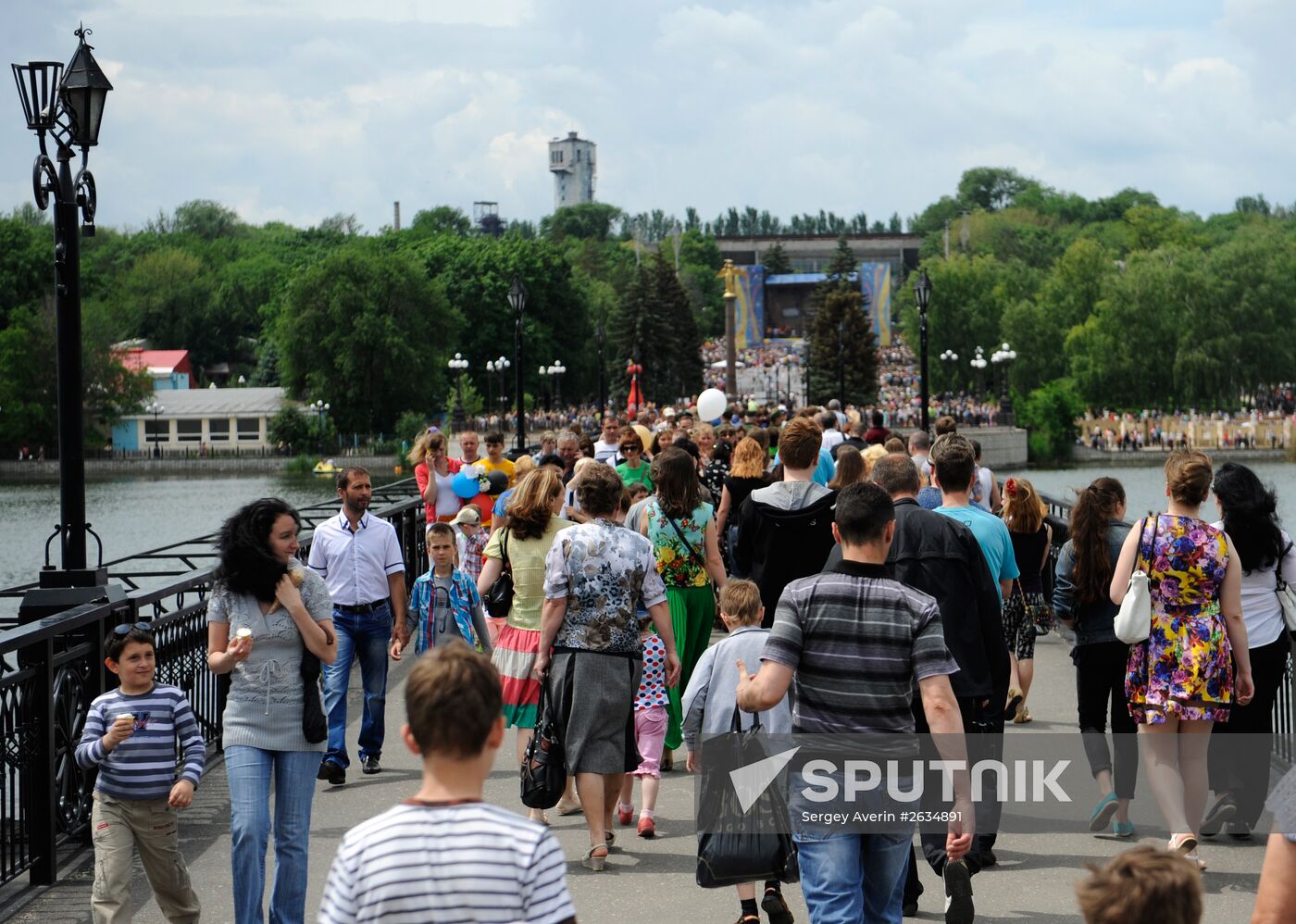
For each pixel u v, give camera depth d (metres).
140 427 114.44
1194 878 2.84
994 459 83.88
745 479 10.46
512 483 14.05
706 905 6.79
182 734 6.35
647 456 16.36
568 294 120.00
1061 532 15.34
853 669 5.14
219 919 6.73
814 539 8.07
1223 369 95.88
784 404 87.69
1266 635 7.66
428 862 3.24
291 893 6.26
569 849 7.79
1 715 7.04
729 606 6.50
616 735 7.44
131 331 147.62
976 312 117.62
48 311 101.00
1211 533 7.09
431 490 14.05
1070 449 94.12
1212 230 199.75
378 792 9.22
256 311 161.62
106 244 176.12
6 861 7.34
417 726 3.30
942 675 5.11
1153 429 95.00
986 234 197.50
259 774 6.21
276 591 6.23
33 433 100.81
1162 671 7.05
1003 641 6.78
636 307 117.81
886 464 6.97
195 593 10.15
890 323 166.12
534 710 8.62
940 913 6.64
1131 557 7.17
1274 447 92.75
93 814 6.27
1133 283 98.25
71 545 8.94
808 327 125.62
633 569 7.50
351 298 98.88
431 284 104.44
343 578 9.65
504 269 116.31
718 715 6.16
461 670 3.31
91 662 8.17
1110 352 97.62
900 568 6.66
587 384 122.94
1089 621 7.91
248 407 114.44
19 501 77.31
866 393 107.81
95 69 9.41
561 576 7.47
